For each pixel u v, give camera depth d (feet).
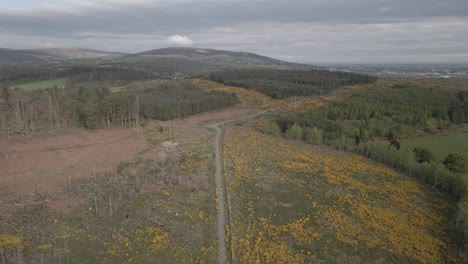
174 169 250.57
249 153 315.37
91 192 197.16
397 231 184.03
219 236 166.30
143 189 208.64
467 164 295.28
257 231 172.76
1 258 128.77
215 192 219.00
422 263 156.97
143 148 298.15
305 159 310.65
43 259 131.85
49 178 210.38
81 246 144.66
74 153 265.54
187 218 180.24
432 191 251.60
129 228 163.43
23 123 312.50
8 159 231.71
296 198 219.20
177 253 147.33
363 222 192.03
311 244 164.66
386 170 295.89
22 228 151.74
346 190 240.12
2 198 176.24
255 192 224.33
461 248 171.73
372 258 157.79
